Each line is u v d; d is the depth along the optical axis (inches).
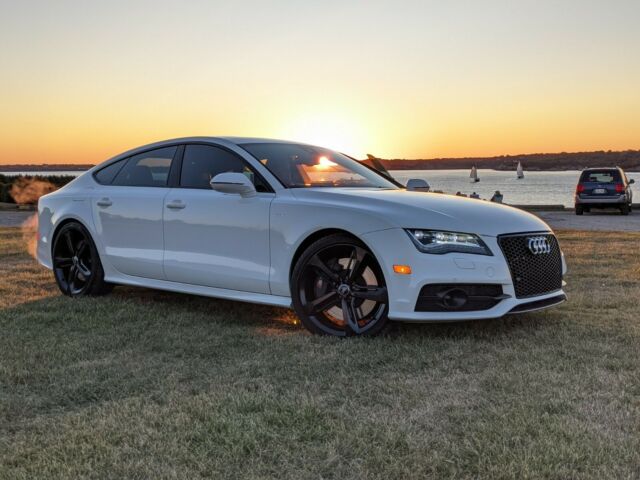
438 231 160.7
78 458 99.7
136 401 124.4
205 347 163.3
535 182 5246.1
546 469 93.4
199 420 114.7
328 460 98.5
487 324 181.0
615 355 151.3
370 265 167.5
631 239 434.9
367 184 202.5
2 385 135.4
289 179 188.9
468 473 93.9
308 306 173.3
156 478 93.5
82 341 169.6
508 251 165.9
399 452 101.2
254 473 95.3
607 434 105.8
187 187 203.9
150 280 211.2
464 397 124.3
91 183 234.4
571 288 242.2
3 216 842.2
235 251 186.9
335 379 136.1
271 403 121.6
